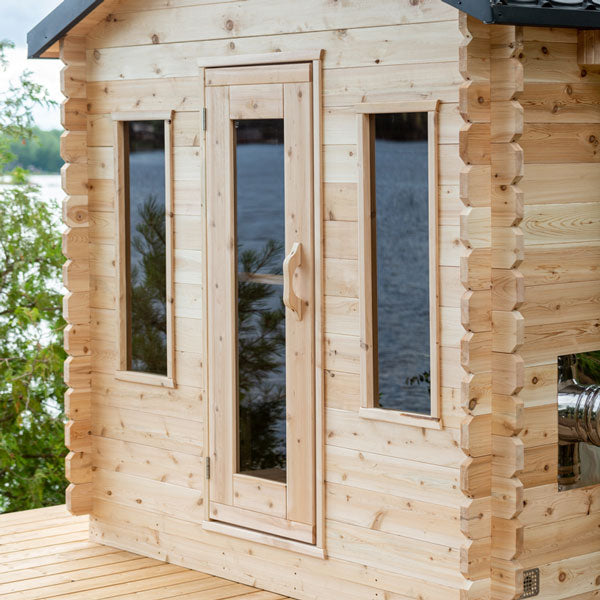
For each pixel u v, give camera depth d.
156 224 7.30
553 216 5.91
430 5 5.78
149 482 7.42
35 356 13.23
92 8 7.16
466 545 5.69
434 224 5.84
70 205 7.53
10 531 8.03
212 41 6.82
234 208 6.80
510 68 5.55
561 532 6.11
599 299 6.16
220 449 6.97
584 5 5.64
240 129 6.75
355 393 6.26
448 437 5.88
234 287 6.84
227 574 7.03
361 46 6.09
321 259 6.36
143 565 7.30
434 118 5.79
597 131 6.06
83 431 7.70
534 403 5.92
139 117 7.23
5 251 13.59
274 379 6.72
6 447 13.00
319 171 6.32
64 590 6.82
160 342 7.34
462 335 5.78
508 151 5.59
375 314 6.19
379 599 6.26
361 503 6.30
